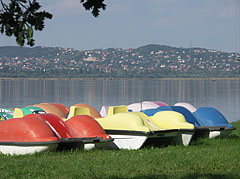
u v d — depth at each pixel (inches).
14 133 518.9
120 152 547.2
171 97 3078.2
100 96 3238.2
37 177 404.8
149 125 620.7
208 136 710.5
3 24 289.9
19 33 289.6
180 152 544.4
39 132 513.3
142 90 4643.2
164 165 459.8
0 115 716.7
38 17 288.2
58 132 538.9
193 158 500.4
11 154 522.0
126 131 586.9
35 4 291.0
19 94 3545.8
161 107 712.4
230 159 496.7
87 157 499.8
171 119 639.1
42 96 3201.3
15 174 414.6
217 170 442.9
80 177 401.7
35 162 466.0
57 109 709.3
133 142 584.7
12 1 289.6
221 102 2407.7
